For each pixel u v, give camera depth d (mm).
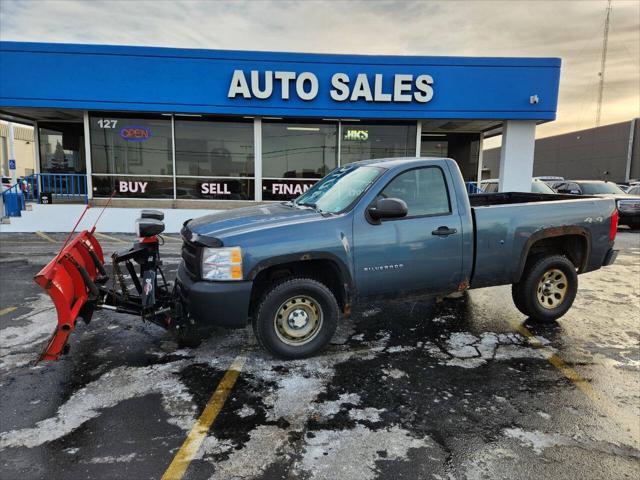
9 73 11297
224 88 11797
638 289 6828
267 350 4047
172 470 2617
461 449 2830
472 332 4883
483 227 4562
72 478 2545
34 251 9492
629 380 3785
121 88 11617
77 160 15250
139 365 4008
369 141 13117
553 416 3219
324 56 11758
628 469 2637
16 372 3852
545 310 5051
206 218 4586
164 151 12688
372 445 2869
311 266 4270
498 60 11977
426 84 11938
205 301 3789
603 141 45781
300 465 2672
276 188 13070
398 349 4406
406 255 4273
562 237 5199
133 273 4547
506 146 12750
